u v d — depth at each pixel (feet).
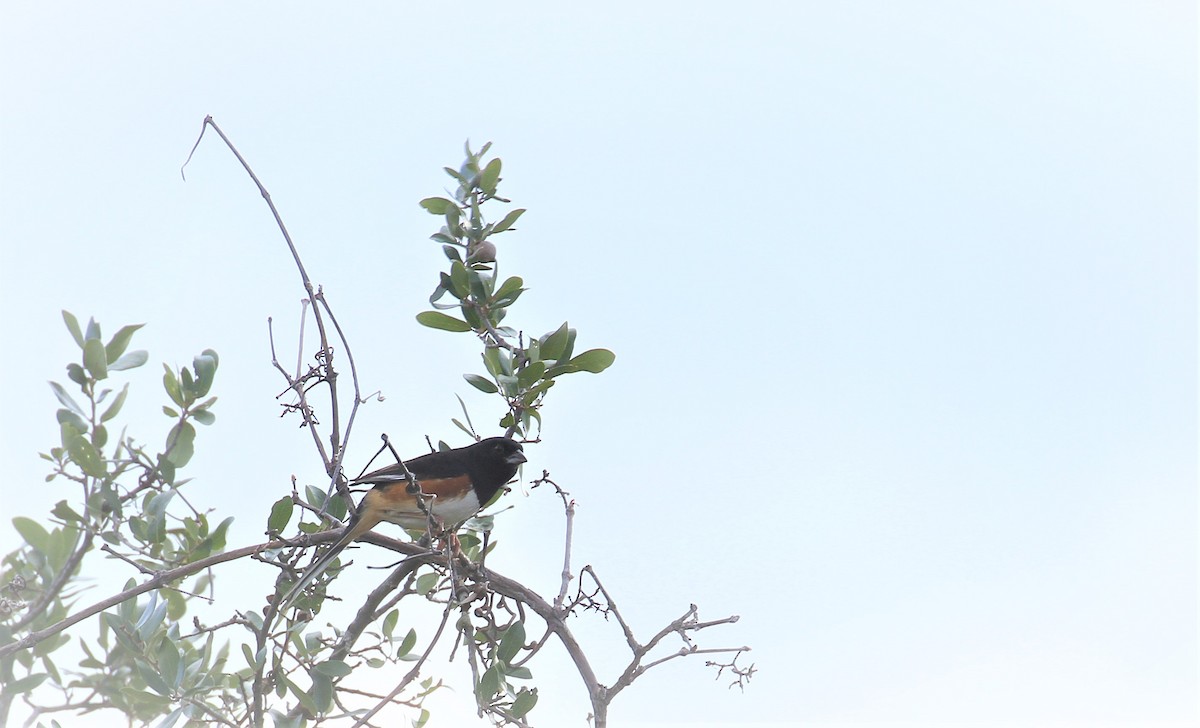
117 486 24.30
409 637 27.53
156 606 25.68
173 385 24.72
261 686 24.70
